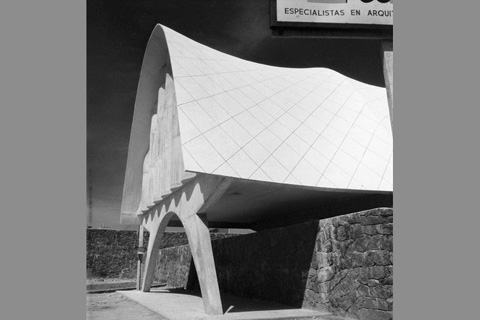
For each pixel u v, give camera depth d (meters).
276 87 16.73
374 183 14.77
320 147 15.06
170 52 14.91
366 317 11.09
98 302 16.95
